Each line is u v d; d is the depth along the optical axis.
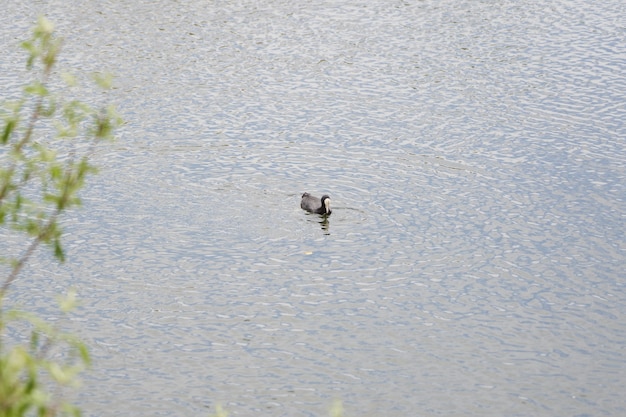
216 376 31.25
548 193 44.38
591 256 39.22
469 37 64.88
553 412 29.73
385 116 52.81
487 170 46.66
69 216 41.16
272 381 31.09
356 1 71.94
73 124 16.20
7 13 66.81
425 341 33.59
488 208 43.09
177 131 50.16
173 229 40.69
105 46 61.59
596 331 34.28
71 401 29.50
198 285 36.72
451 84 57.22
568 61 60.59
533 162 47.44
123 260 38.12
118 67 58.34
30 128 16.19
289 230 41.09
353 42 63.84
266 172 46.16
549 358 32.69
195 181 44.94
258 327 34.19
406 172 46.50
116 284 36.47
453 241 40.41
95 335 33.22
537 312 35.44
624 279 37.59
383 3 71.56
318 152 48.47
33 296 35.34
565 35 65.12
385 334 33.97
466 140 49.94
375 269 38.28
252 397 30.17
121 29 64.75
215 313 34.94
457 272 38.09
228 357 32.34
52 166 15.95
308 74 58.56
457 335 33.97
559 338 33.88
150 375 31.14
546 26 66.88
